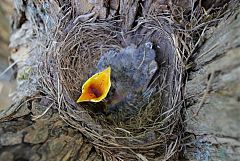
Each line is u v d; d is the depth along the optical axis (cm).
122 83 27
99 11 25
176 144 21
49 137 20
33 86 25
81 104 25
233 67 17
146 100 26
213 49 20
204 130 20
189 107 21
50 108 22
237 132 17
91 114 25
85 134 21
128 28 26
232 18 19
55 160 19
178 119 22
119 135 22
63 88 23
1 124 20
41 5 27
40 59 25
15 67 33
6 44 46
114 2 25
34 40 30
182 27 24
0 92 40
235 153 18
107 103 26
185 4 24
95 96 24
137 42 27
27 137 20
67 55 25
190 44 23
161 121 23
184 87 22
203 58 21
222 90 17
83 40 26
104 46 27
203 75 20
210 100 19
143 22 25
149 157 22
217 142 19
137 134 23
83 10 25
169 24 24
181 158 22
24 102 23
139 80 26
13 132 20
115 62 27
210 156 20
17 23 31
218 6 23
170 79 24
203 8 23
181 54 23
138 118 25
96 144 21
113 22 26
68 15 26
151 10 25
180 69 23
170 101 24
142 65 26
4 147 19
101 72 25
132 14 25
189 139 22
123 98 26
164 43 26
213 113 18
